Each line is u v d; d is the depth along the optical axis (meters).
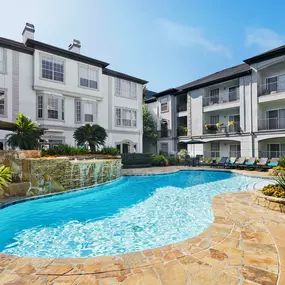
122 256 3.52
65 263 3.32
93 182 10.47
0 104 15.24
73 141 18.56
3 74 15.29
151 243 4.79
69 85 18.27
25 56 16.28
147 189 10.60
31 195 7.87
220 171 16.17
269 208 6.09
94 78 20.09
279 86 17.92
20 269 3.15
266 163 15.83
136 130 23.92
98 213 6.96
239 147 20.84
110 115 21.58
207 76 28.11
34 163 8.00
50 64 17.25
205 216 6.36
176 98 26.94
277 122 18.27
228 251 3.60
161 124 28.14
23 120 10.41
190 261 3.31
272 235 4.23
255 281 2.76
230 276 2.88
